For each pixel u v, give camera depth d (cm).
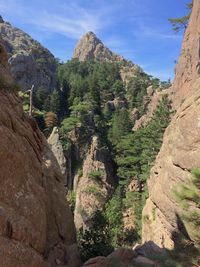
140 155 8300
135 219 6425
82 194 8025
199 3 7369
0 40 1847
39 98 10881
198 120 2670
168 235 2884
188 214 2206
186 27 8119
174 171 2831
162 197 3002
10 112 1588
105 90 14262
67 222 1952
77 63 19750
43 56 16250
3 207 1279
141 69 18912
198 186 2128
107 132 10719
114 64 19112
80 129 9494
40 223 1514
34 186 1570
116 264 1920
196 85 3034
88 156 8969
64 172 8525
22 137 1644
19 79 11744
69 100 12119
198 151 2589
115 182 8888
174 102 7744
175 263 2155
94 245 2378
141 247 2359
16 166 1435
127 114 11956
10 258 1230
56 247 1753
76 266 1872
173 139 3083
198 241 2211
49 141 8788
